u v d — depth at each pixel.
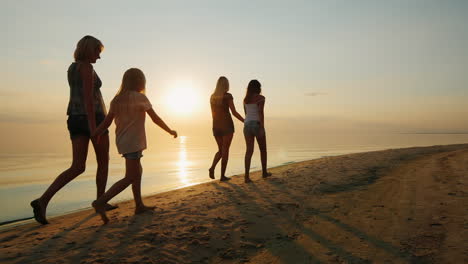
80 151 2.75
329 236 2.27
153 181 6.34
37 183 6.80
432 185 3.71
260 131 4.82
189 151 27.53
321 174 5.07
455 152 7.31
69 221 2.81
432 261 1.70
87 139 2.81
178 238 2.24
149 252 1.98
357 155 8.07
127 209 3.23
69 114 2.74
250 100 4.93
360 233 2.28
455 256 1.73
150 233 2.33
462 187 3.44
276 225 2.60
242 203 3.32
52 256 1.89
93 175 7.84
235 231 2.44
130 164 2.73
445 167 5.01
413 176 4.51
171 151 27.64
